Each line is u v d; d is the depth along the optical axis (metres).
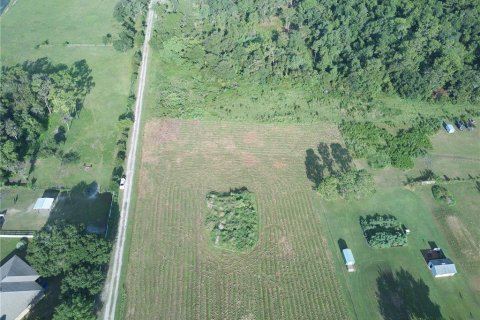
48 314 80.00
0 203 98.50
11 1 168.38
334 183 99.00
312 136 118.62
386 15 147.50
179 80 132.50
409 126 122.31
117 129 116.56
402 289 87.62
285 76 133.12
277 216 99.56
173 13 150.50
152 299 83.38
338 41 136.38
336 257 92.44
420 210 102.25
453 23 142.62
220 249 92.50
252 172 108.56
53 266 81.19
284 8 159.88
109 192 102.38
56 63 137.25
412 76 126.38
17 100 111.69
